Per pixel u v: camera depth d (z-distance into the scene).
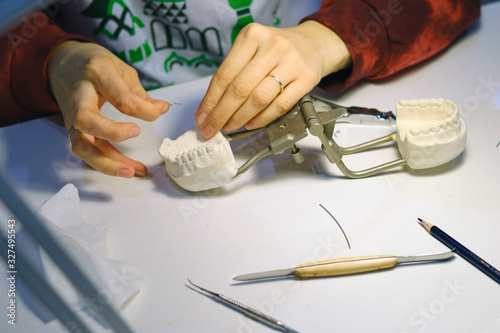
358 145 0.63
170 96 0.79
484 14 0.89
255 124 0.59
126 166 0.61
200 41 0.92
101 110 0.76
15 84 0.75
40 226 0.28
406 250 0.50
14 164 0.69
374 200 0.56
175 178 0.58
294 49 0.61
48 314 0.45
